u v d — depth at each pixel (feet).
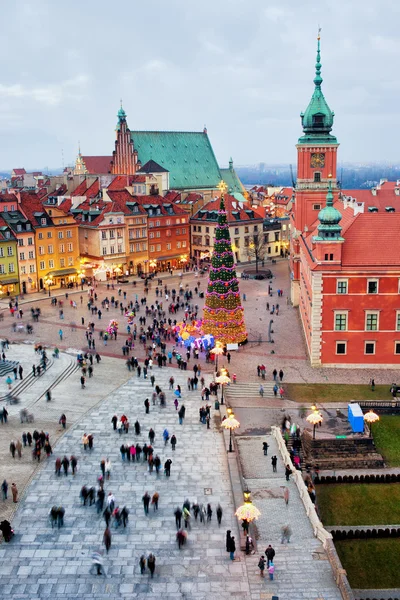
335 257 264.72
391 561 151.74
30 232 437.17
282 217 640.58
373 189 445.37
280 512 160.56
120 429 210.18
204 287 456.04
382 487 184.85
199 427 216.13
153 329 330.34
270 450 200.03
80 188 585.63
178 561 139.64
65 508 162.50
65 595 127.95
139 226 510.99
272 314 376.07
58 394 245.65
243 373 271.90
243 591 128.67
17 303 392.06
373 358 275.80
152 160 616.80
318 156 384.68
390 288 266.98
